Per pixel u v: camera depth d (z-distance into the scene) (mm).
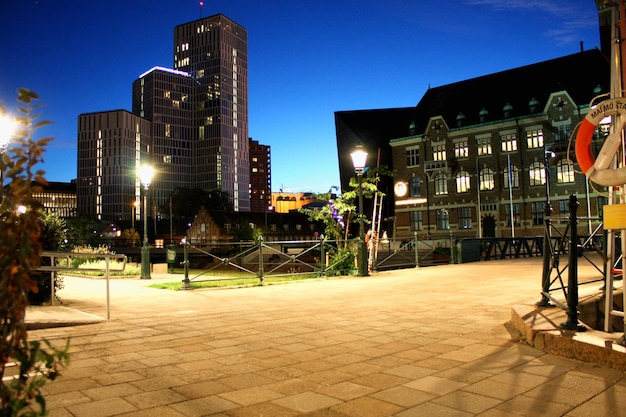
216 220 94062
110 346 5980
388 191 60719
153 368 4980
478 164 52344
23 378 2195
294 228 100500
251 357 5441
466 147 53469
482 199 51875
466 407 3787
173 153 199375
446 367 4930
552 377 4531
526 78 54188
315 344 6078
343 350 5742
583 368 4812
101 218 180375
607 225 5195
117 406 3818
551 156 46031
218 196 134375
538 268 17547
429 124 56125
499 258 26328
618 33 6074
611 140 5293
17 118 2273
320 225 101062
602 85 47188
